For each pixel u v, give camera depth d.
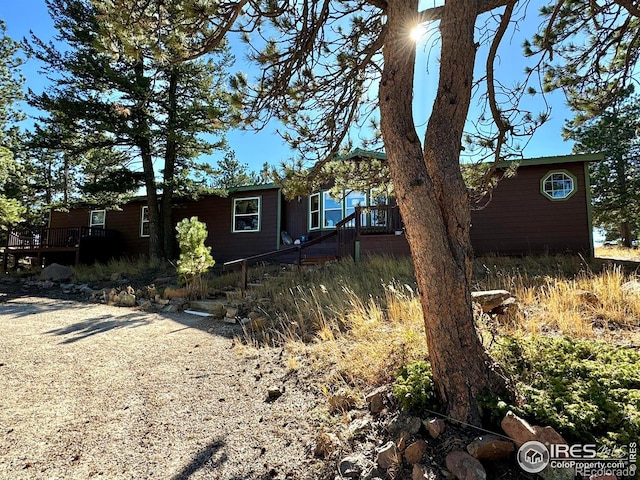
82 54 10.05
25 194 15.38
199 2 2.76
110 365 3.80
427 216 2.11
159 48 2.96
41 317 6.46
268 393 3.00
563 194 9.27
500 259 8.20
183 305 7.31
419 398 2.11
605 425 1.71
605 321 3.53
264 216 13.29
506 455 1.71
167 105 11.28
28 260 17.78
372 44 3.69
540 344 2.58
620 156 15.06
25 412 2.71
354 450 2.06
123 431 2.45
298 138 4.29
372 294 5.51
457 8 2.29
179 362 3.91
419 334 3.14
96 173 15.23
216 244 13.83
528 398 1.94
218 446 2.25
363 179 4.63
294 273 8.27
